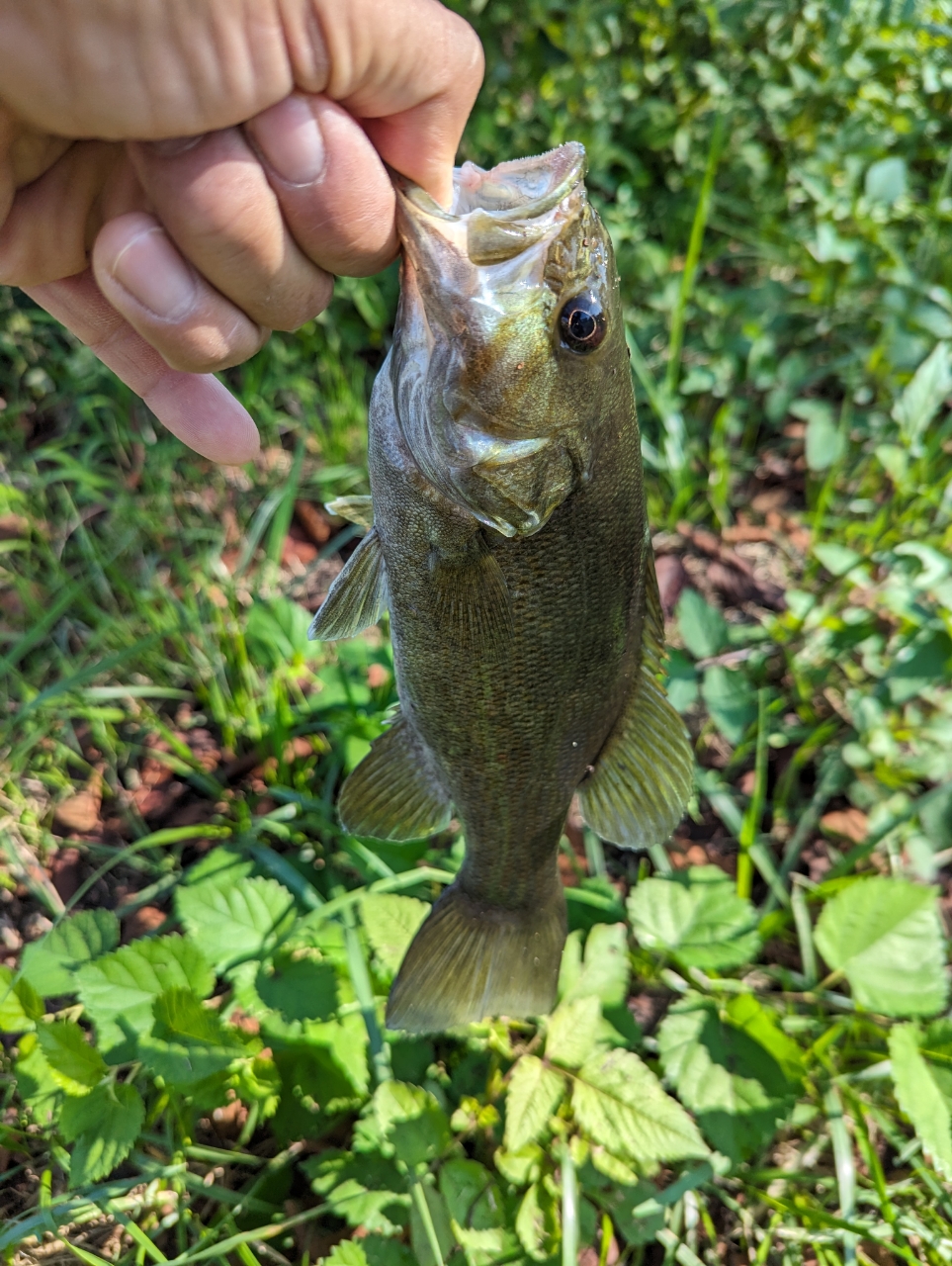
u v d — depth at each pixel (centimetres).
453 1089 32
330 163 19
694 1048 30
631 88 59
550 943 30
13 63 17
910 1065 29
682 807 27
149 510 48
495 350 22
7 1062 32
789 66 58
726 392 53
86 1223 30
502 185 23
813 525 49
